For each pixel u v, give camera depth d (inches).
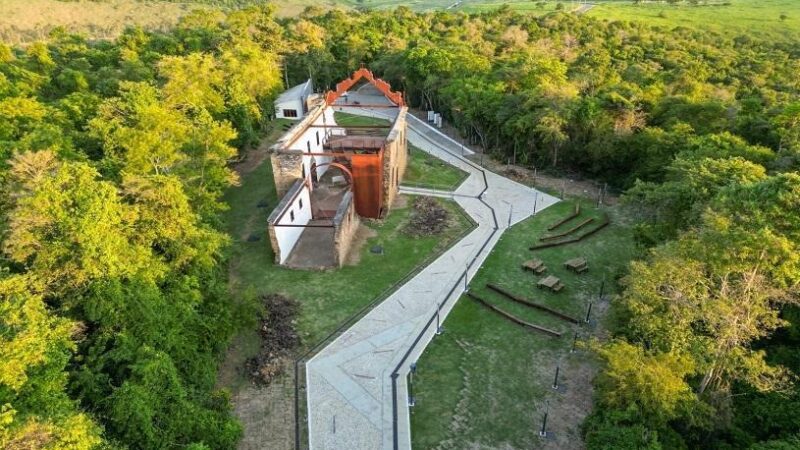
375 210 2086.6
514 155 2632.9
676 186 1510.8
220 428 1040.2
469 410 1238.9
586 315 1542.8
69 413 792.3
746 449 992.9
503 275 1738.4
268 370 1341.0
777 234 1011.3
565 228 2027.6
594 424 1050.1
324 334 1488.7
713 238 1026.7
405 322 1534.2
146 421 908.6
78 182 1067.9
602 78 3083.2
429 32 4505.4
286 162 1984.5
